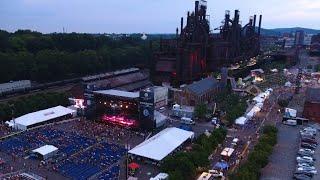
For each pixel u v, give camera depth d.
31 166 130.00
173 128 165.75
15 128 171.62
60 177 121.19
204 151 130.88
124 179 119.50
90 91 193.38
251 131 177.88
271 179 119.94
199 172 124.31
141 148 138.62
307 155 142.38
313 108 198.50
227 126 185.75
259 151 130.25
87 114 193.50
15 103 191.88
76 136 163.62
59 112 192.62
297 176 120.50
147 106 173.88
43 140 157.00
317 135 173.62
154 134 170.50
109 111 187.75
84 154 142.00
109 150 146.88
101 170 127.56
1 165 129.62
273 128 163.00
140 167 130.00
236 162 134.50
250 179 107.94
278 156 142.25
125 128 178.50
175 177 108.44
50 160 135.50
